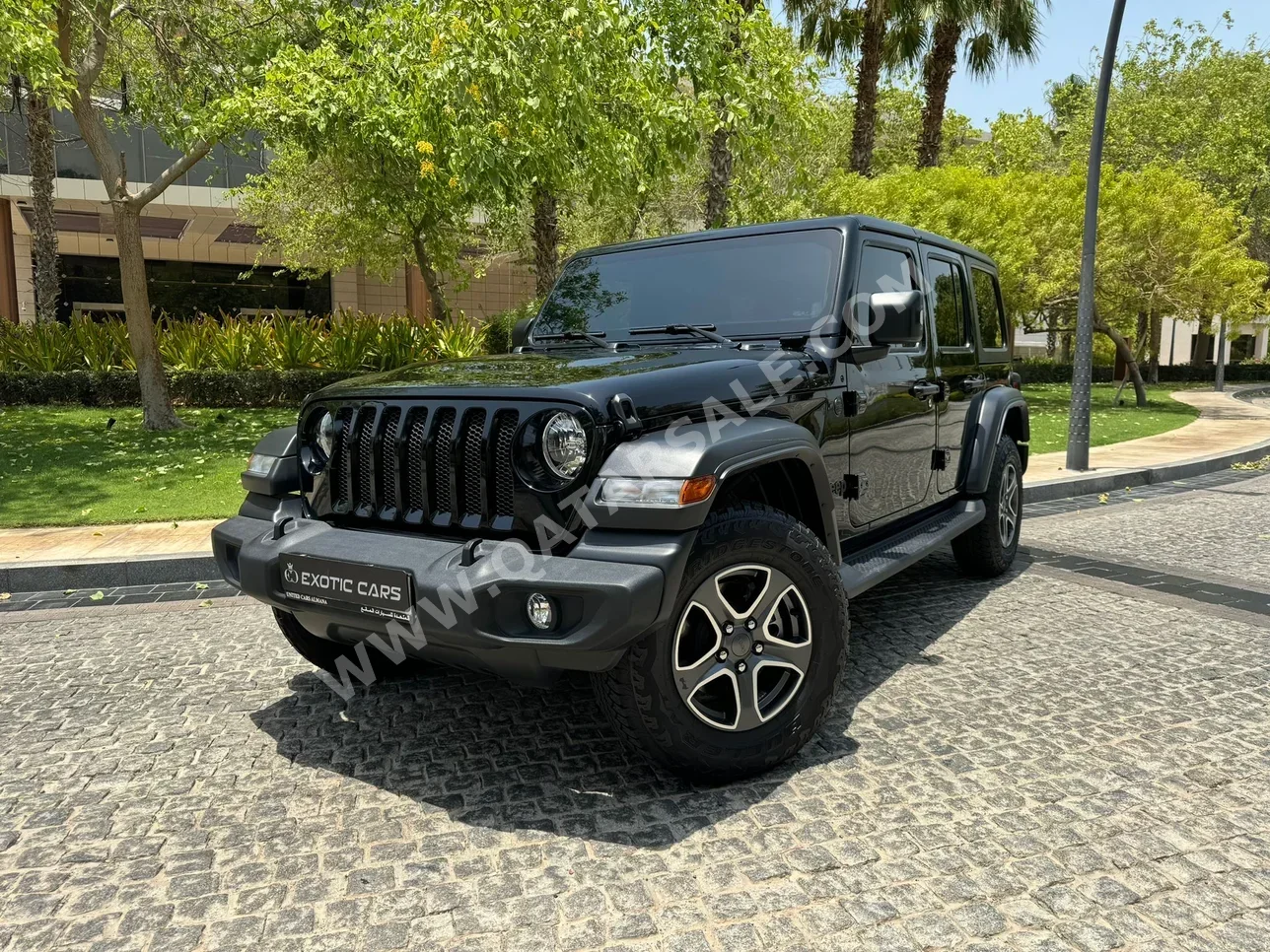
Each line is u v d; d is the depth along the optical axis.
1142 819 2.62
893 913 2.19
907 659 4.04
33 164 18.12
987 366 5.29
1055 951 2.04
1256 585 5.37
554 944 2.09
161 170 26.33
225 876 2.41
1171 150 30.09
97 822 2.70
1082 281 9.55
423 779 2.96
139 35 12.45
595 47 9.09
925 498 4.46
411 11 9.05
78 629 4.71
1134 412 18.00
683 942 2.09
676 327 3.64
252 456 3.41
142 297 11.60
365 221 17.48
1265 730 3.26
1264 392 30.73
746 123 11.33
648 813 2.70
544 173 9.58
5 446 10.06
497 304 34.44
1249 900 2.22
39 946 2.12
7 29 7.77
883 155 31.55
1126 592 5.21
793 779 2.90
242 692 3.77
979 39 20.98
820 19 20.61
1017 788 2.81
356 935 2.14
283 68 9.64
